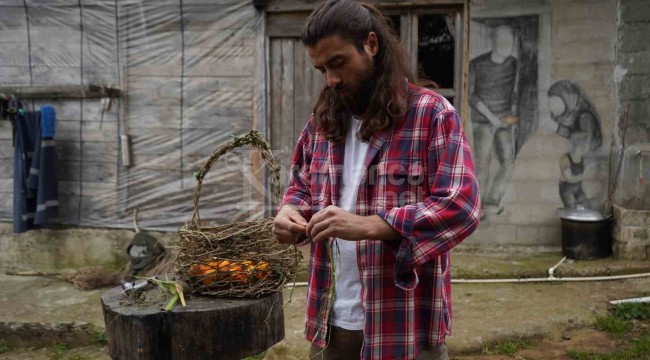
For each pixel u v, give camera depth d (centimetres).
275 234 169
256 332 192
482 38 476
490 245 492
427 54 503
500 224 490
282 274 198
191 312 184
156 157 512
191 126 507
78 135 518
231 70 498
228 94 500
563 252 471
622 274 445
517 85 476
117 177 517
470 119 484
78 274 485
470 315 384
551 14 466
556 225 485
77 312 412
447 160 150
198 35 497
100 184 520
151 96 508
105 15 504
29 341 391
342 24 147
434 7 479
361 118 158
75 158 520
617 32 462
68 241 522
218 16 493
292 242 169
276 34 493
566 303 399
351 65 149
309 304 178
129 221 520
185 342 186
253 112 499
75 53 511
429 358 165
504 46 474
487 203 491
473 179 149
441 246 145
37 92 506
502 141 483
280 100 502
